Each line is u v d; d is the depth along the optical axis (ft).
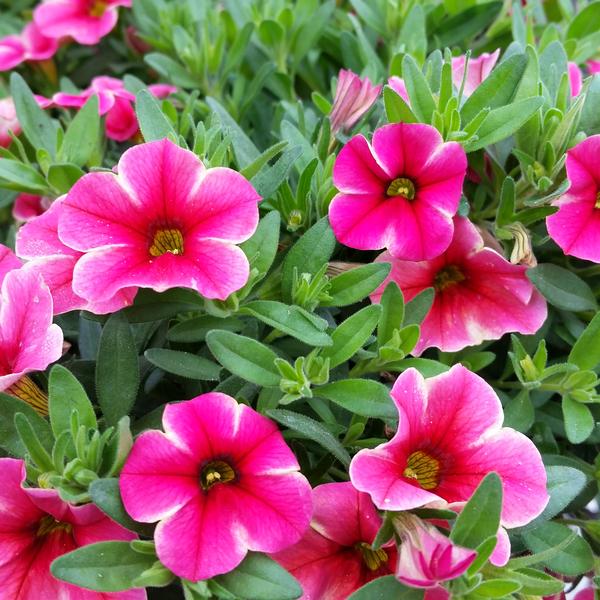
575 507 0.87
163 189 0.80
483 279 0.87
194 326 0.82
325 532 0.77
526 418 0.86
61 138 0.96
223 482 0.76
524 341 0.91
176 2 1.20
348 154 0.83
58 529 0.77
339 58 1.16
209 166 0.84
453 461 0.78
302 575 0.76
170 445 0.75
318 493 0.76
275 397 0.81
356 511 0.76
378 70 1.07
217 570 0.73
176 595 0.84
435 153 0.82
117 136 1.05
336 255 0.89
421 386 0.77
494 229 0.90
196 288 0.77
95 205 0.79
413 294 0.86
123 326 0.81
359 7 1.11
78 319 0.91
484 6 1.10
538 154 0.89
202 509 0.75
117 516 0.74
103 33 1.17
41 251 0.82
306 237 0.84
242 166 0.92
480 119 0.85
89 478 0.76
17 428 0.75
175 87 1.12
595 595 0.84
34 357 0.78
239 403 0.79
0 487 0.76
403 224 0.83
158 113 0.86
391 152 0.82
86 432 0.78
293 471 0.75
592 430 0.87
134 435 0.81
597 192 0.86
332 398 0.80
